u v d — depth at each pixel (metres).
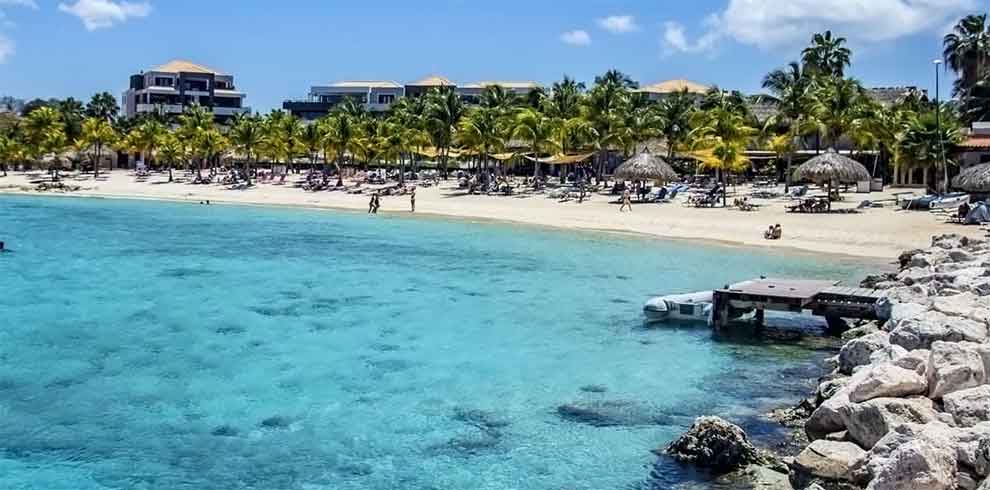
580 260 43.56
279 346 24.53
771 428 16.69
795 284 27.70
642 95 98.62
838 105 77.50
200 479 14.94
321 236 55.41
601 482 14.38
